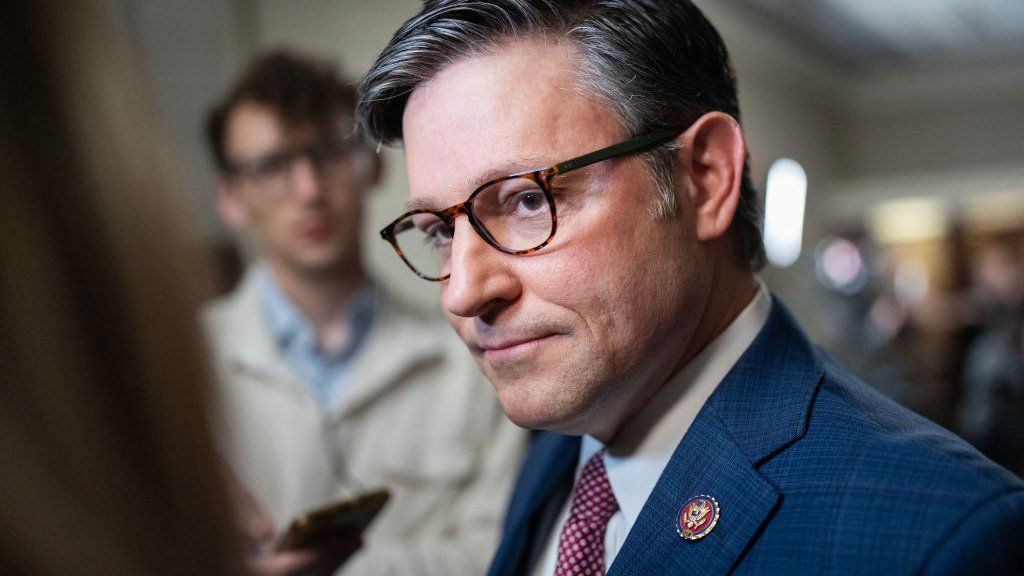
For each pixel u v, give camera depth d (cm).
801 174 841
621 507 94
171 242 47
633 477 94
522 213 85
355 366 196
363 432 192
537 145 82
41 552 42
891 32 745
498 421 200
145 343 45
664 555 83
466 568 183
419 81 87
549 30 84
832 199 954
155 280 46
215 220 252
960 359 581
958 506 69
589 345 83
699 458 86
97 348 44
